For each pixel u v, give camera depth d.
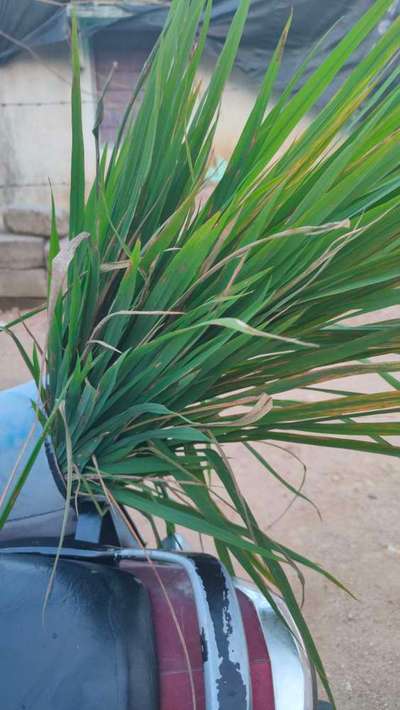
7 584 0.81
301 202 0.79
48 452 0.90
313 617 1.77
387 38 0.79
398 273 0.77
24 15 5.14
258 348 0.82
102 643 0.75
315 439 0.86
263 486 2.32
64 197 5.95
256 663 0.78
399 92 0.79
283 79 5.09
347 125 0.87
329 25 4.91
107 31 5.32
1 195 5.94
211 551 1.95
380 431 0.84
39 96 5.66
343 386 3.05
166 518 0.80
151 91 0.90
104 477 0.86
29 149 5.82
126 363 0.82
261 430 0.87
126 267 0.85
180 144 0.87
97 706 0.72
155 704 0.74
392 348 0.84
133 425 0.85
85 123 5.45
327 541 2.06
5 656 0.74
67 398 0.84
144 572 0.87
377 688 1.57
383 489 2.31
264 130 0.88
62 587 0.80
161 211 0.88
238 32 0.87
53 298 0.68
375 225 0.79
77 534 0.90
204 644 0.77
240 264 0.72
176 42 0.89
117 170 0.90
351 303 0.82
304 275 0.75
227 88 5.26
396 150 0.74
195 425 0.82
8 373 3.22
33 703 0.72
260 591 0.89
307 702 0.78
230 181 0.89
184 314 0.79
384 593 1.85
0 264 4.15
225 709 0.74
